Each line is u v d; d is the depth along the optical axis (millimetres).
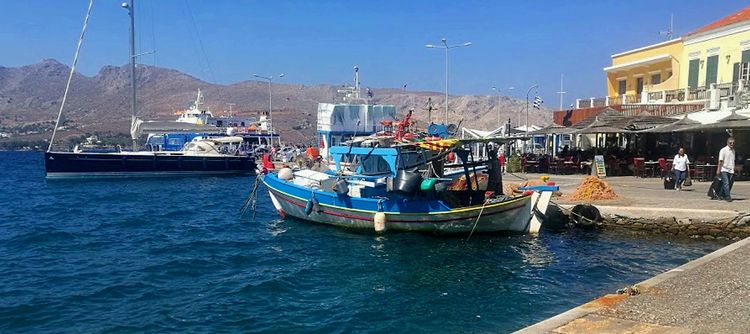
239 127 79625
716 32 36094
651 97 38969
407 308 11484
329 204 20828
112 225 23766
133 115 58375
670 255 15594
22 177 57500
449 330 10133
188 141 67062
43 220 25453
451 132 24359
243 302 12047
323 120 47406
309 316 11086
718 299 7863
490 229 18562
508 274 13984
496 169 19797
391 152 19219
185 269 15180
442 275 14086
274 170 27219
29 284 13594
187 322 10766
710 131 28703
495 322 10492
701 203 19484
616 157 32781
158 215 27078
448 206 18828
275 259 16328
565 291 12383
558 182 28391
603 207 19281
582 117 42344
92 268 15336
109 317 11094
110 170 48781
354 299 12203
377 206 19453
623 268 14273
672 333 6562
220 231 21750
